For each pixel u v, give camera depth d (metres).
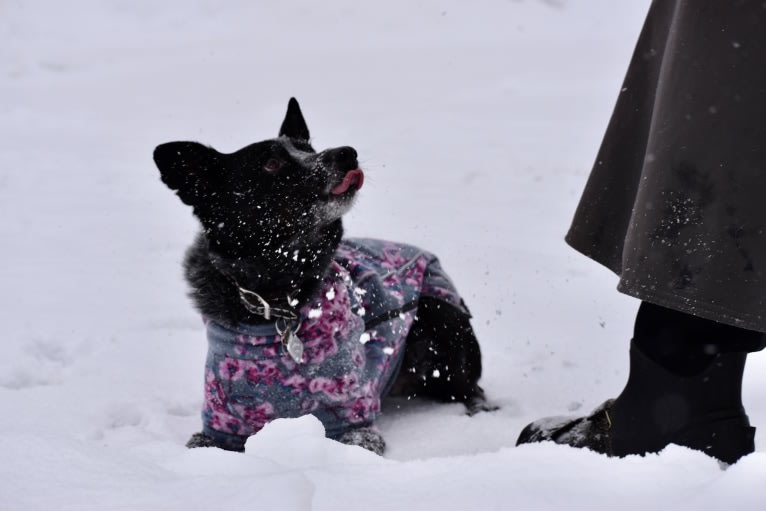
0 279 7.55
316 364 4.27
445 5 30.80
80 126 16.50
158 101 18.67
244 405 4.27
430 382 5.31
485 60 22.48
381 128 14.82
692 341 2.86
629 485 2.34
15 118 17.34
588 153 13.11
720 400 2.88
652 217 2.77
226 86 19.91
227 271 4.38
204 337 6.14
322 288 4.40
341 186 4.48
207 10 30.81
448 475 2.48
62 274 7.73
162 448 3.11
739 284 2.65
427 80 19.89
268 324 4.25
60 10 30.23
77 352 5.80
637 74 3.36
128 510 2.29
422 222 9.35
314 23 29.48
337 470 2.62
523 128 14.93
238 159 4.55
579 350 5.82
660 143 2.79
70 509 2.33
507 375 5.54
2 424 4.40
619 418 3.02
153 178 12.41
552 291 7.09
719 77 2.68
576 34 27.50
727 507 2.18
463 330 5.26
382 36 27.66
